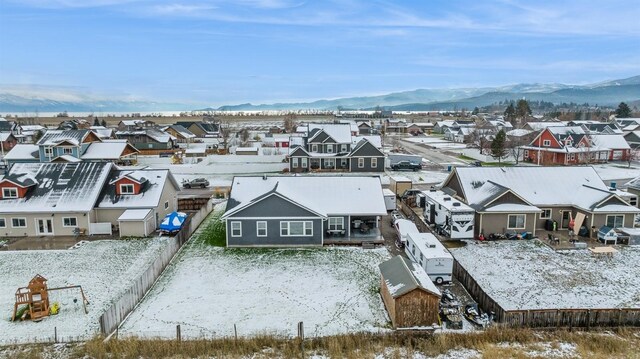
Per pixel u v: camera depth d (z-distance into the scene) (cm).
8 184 3272
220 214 3938
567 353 1728
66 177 3503
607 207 3133
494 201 3167
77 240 3164
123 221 3216
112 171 3653
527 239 3134
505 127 11644
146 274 2302
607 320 1938
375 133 11419
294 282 2433
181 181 5438
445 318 1980
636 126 9575
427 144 10144
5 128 11431
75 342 1822
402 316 1911
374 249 2967
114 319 1916
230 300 2212
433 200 3478
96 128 10412
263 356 1725
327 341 1789
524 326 1908
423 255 2444
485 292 2131
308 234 3020
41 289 2039
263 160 6825
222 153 7869
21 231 3256
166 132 10306
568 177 3600
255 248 2995
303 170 6278
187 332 1897
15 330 1917
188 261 2753
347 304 2173
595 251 2812
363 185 3397
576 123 9806
